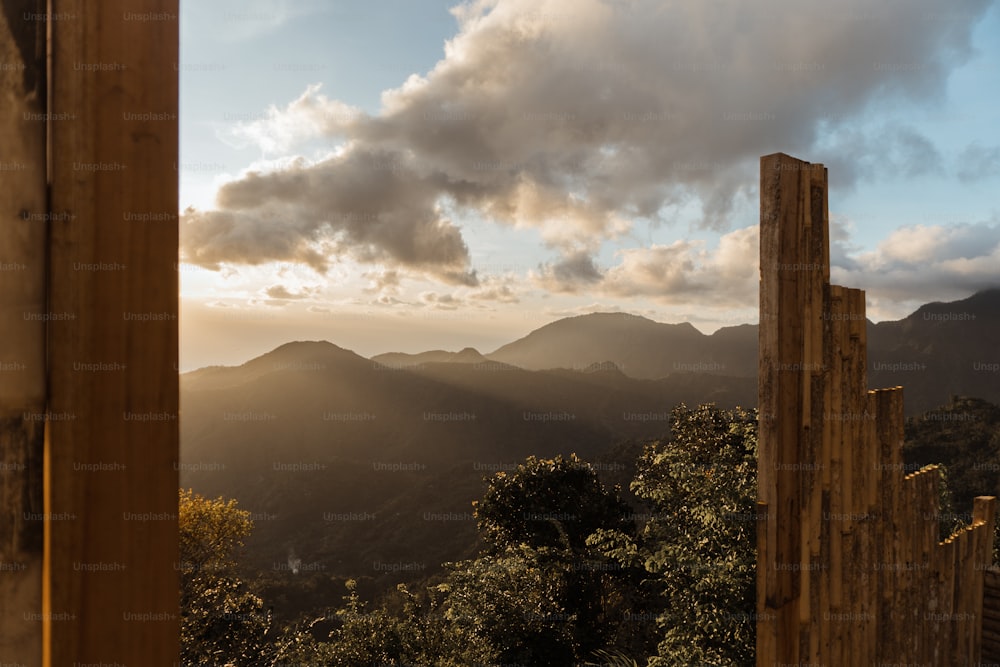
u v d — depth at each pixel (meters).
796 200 2.79
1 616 0.43
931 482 4.04
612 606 8.73
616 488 11.53
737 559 4.00
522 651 7.27
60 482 0.43
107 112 0.46
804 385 2.84
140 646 0.46
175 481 0.48
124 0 0.47
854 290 3.27
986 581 4.62
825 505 3.02
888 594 3.60
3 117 0.42
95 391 0.45
